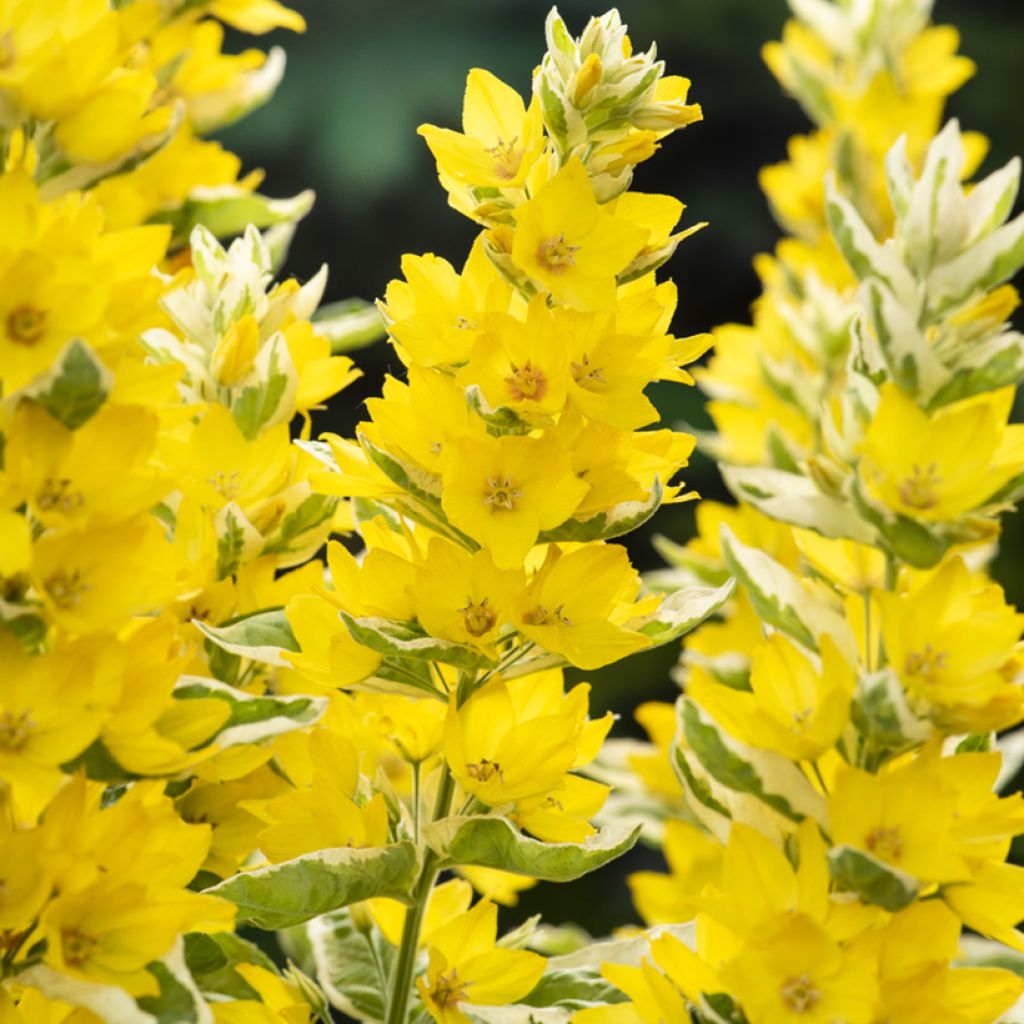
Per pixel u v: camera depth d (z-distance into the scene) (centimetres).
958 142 110
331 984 115
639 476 110
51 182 107
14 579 106
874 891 108
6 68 106
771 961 108
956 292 110
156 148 108
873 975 108
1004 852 110
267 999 112
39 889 105
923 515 108
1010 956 121
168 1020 106
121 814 107
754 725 109
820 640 109
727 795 110
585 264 108
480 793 109
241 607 114
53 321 105
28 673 106
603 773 135
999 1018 111
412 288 110
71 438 105
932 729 109
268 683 116
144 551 107
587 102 108
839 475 109
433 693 111
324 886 109
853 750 109
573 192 108
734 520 134
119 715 107
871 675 108
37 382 105
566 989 113
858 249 110
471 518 108
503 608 108
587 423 108
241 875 109
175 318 115
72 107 106
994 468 109
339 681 110
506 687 110
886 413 108
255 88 127
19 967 106
